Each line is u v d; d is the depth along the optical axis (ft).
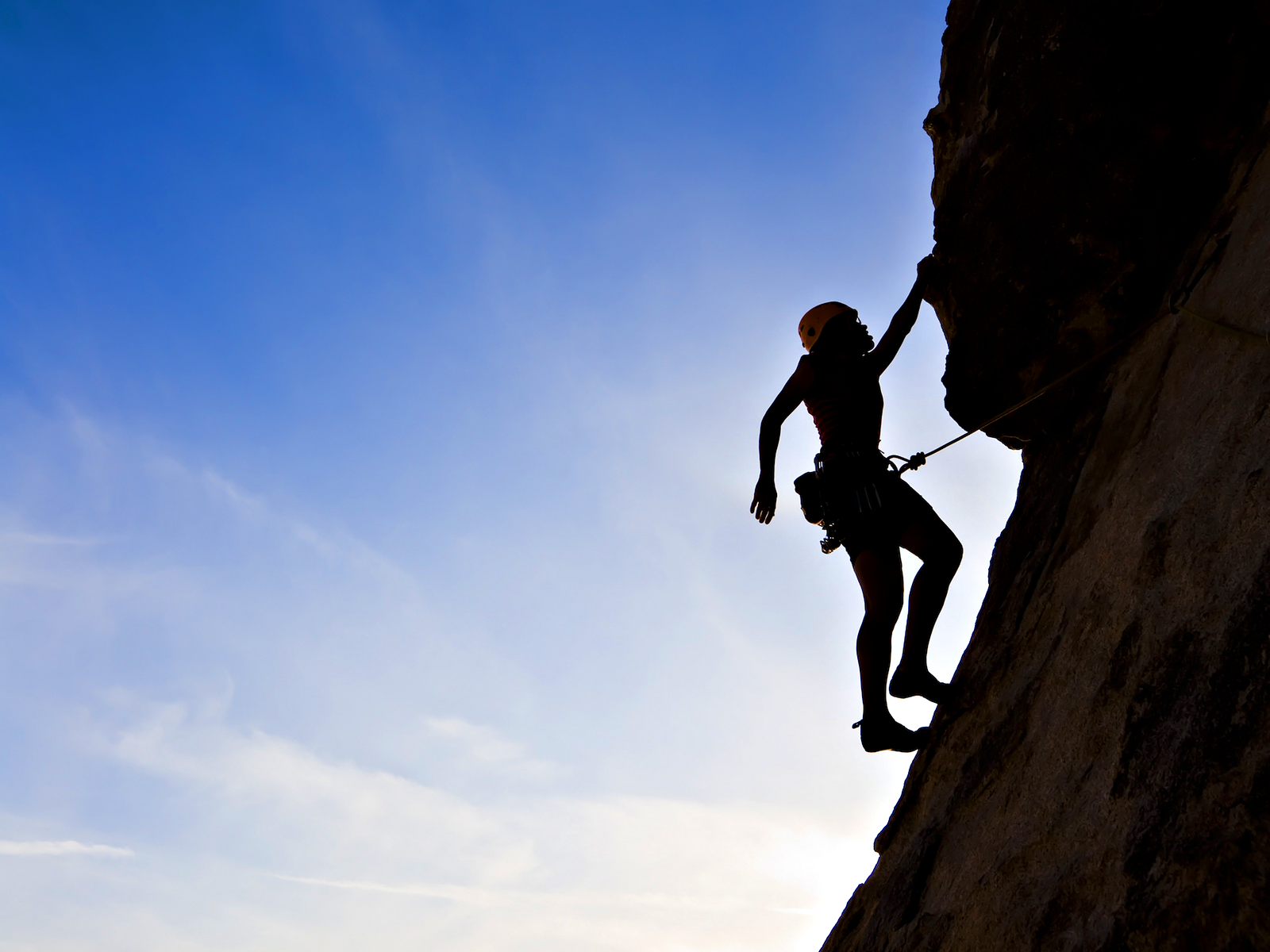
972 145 12.94
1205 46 10.91
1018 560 11.32
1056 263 11.75
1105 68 11.39
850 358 12.91
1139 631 7.51
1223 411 7.93
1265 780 5.48
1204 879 5.50
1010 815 8.24
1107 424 10.56
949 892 8.63
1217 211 10.45
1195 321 9.38
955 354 13.17
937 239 13.51
